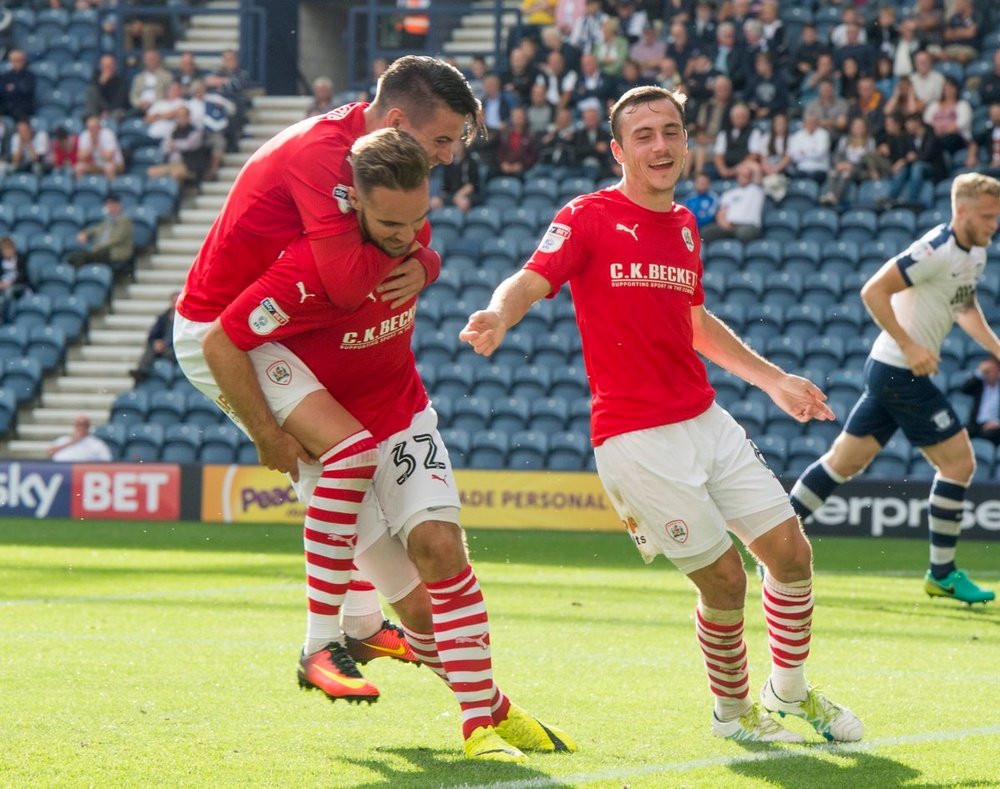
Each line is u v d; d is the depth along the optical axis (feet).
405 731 21.33
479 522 67.97
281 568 48.34
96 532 63.26
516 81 89.45
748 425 72.08
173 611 36.47
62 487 71.72
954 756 19.61
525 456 72.18
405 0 106.01
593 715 22.82
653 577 46.68
